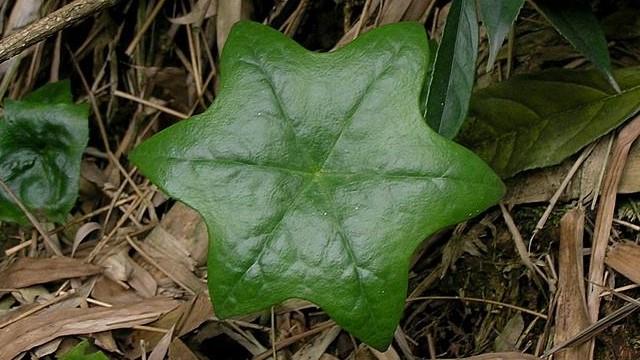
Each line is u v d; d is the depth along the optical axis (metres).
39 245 0.57
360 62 0.44
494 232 0.51
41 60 0.61
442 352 0.52
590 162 0.48
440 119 0.43
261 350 0.52
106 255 0.56
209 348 0.53
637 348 0.45
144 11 0.61
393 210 0.42
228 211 0.43
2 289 0.54
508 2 0.41
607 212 0.47
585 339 0.45
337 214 0.43
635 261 0.46
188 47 0.62
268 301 0.43
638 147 0.47
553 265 0.48
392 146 0.43
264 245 0.43
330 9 0.60
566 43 0.52
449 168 0.42
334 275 0.42
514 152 0.49
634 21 0.50
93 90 0.62
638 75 0.47
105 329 0.51
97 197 0.61
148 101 0.62
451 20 0.43
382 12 0.56
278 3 0.59
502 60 0.53
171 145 0.44
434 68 0.42
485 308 0.51
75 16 0.50
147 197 0.59
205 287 0.55
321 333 0.51
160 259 0.56
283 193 0.43
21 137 0.56
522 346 0.49
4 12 0.59
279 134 0.44
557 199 0.49
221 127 0.44
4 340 0.51
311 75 0.44
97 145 0.62
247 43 0.45
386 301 0.42
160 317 0.52
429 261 0.53
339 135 0.43
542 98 0.49
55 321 0.51
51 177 0.56
